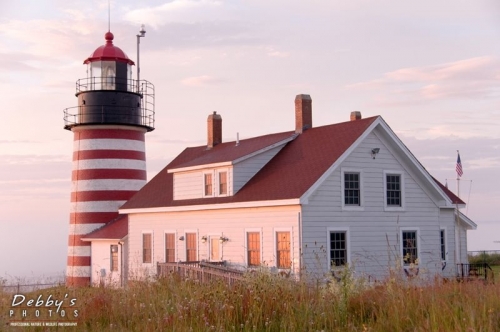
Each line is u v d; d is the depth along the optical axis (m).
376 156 35.16
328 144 35.41
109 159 46.91
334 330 14.00
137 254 43.38
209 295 16.77
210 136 46.00
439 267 37.03
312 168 33.78
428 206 37.22
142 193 45.16
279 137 39.56
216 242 37.09
